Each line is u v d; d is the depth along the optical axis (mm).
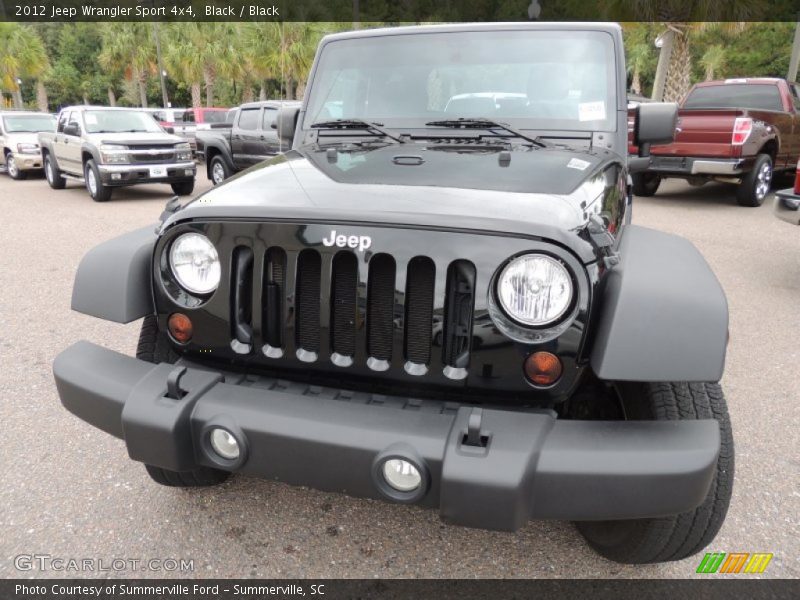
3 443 3016
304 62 33250
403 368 1841
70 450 2965
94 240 7984
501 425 1679
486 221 1754
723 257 6781
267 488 2699
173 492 2664
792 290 5637
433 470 1647
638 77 36375
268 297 1944
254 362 2000
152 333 2328
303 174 2270
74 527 2438
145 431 1836
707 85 10984
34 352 4176
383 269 1828
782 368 3967
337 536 2410
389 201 1911
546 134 2760
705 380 1619
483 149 2562
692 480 1613
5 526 2436
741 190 9750
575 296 1725
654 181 10812
